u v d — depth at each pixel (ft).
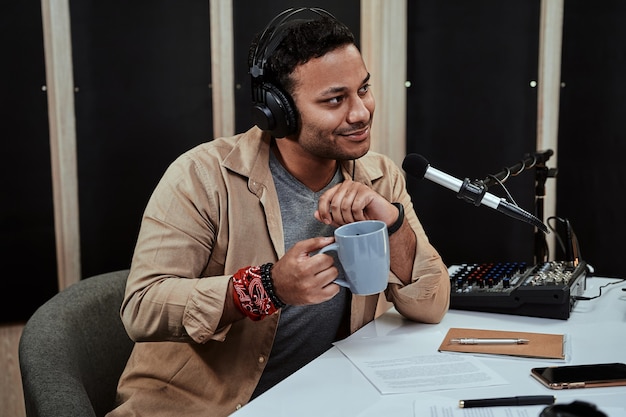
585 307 5.03
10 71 7.75
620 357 4.00
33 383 4.00
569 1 8.09
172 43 8.15
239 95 8.40
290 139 4.56
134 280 4.34
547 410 2.91
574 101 8.27
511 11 8.29
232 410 4.47
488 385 3.62
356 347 4.28
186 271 4.38
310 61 4.17
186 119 8.31
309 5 8.32
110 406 5.01
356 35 8.45
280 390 3.64
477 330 4.52
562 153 8.42
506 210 4.35
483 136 8.60
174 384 4.59
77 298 4.93
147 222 4.49
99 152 8.15
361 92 4.35
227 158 4.64
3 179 7.89
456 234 8.86
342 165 4.98
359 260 3.67
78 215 8.17
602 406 3.25
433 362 3.97
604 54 8.05
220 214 4.57
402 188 5.33
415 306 4.66
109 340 5.05
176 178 4.57
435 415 3.26
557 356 3.95
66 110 7.93
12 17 7.67
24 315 8.18
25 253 8.07
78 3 7.86
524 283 4.95
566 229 5.53
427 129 8.70
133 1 8.01
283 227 4.67
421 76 8.62
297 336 4.70
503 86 8.45
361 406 3.43
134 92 8.15
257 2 8.27
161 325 4.18
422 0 8.48
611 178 8.25
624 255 8.35
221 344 4.53
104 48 8.00
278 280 3.92
